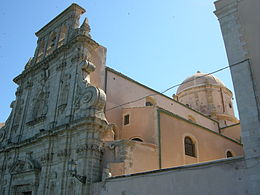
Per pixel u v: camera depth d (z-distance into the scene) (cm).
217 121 3847
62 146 2016
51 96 2530
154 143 2067
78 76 2244
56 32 3033
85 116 1889
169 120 2252
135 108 2381
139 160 1852
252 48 1274
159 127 2119
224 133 3684
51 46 3061
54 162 2058
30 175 2203
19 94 3120
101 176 1773
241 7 1379
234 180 1108
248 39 1302
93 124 1853
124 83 2694
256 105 1171
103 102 1972
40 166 2180
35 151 2344
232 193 1098
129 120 2383
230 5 1417
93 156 1786
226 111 4188
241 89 1244
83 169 1730
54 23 3116
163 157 2038
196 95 4319
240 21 1360
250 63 1258
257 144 1104
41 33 3319
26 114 2838
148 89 2986
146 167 1878
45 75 2778
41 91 2733
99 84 2398
